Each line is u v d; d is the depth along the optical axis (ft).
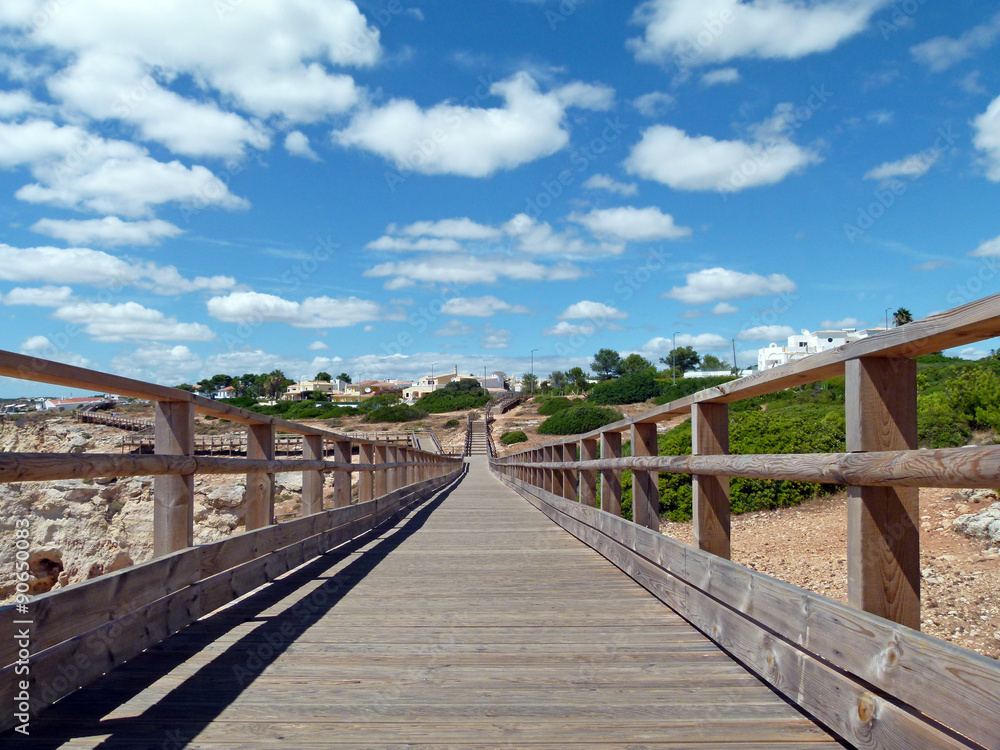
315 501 20.81
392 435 162.91
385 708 8.70
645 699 8.99
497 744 7.65
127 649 9.69
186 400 11.51
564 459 29.94
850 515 7.29
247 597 15.08
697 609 12.12
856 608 7.07
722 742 7.64
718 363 277.64
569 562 19.90
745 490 34.45
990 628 13.97
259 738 7.79
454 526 30.17
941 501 26.91
